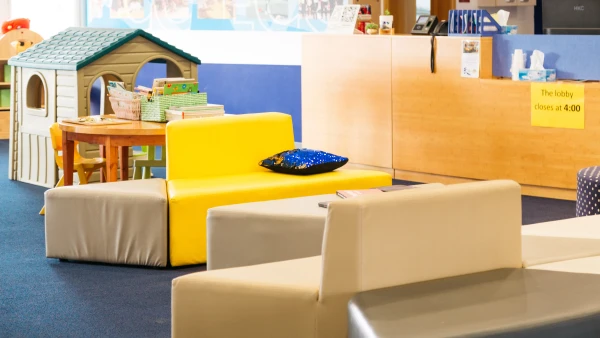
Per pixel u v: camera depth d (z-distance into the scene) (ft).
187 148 17.30
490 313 9.18
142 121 20.12
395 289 9.83
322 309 9.83
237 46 31.22
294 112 29.81
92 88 26.58
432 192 10.12
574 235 12.77
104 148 21.53
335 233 9.68
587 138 20.84
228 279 10.38
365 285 9.79
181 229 15.89
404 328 8.77
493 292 9.83
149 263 15.93
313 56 26.30
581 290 9.96
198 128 17.44
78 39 24.16
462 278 10.28
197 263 16.19
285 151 18.02
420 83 23.82
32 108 24.32
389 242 9.84
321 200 14.74
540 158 21.70
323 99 26.20
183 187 16.30
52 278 15.39
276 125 18.40
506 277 10.38
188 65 24.25
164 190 16.34
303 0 29.14
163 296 14.30
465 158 23.15
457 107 23.12
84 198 16.15
